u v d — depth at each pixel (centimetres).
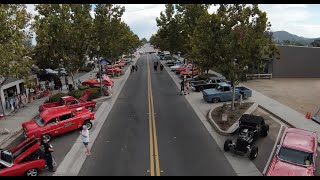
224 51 2233
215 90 2852
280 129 1977
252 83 3800
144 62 7769
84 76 4709
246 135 1590
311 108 2477
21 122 2212
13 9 1858
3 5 1762
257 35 2189
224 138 1825
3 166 1317
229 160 1513
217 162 1491
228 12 2244
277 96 2970
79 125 1972
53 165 1452
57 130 1861
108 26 3784
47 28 2766
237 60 2258
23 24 1917
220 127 1984
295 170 1269
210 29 2275
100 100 2928
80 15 3030
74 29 2912
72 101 2438
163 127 2048
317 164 1460
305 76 4297
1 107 2359
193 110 2512
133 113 2431
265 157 1543
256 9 2177
